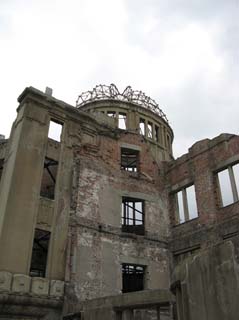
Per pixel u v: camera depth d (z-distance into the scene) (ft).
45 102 60.23
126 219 70.28
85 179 60.49
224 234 55.83
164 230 66.44
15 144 54.65
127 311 34.99
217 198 60.29
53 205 53.93
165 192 71.41
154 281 59.36
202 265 16.71
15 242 46.91
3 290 42.91
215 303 15.28
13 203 49.03
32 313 44.86
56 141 59.67
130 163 78.69
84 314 39.86
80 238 54.65
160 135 86.58
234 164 59.93
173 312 29.73
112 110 83.87
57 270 49.75
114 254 57.57
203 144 66.80
